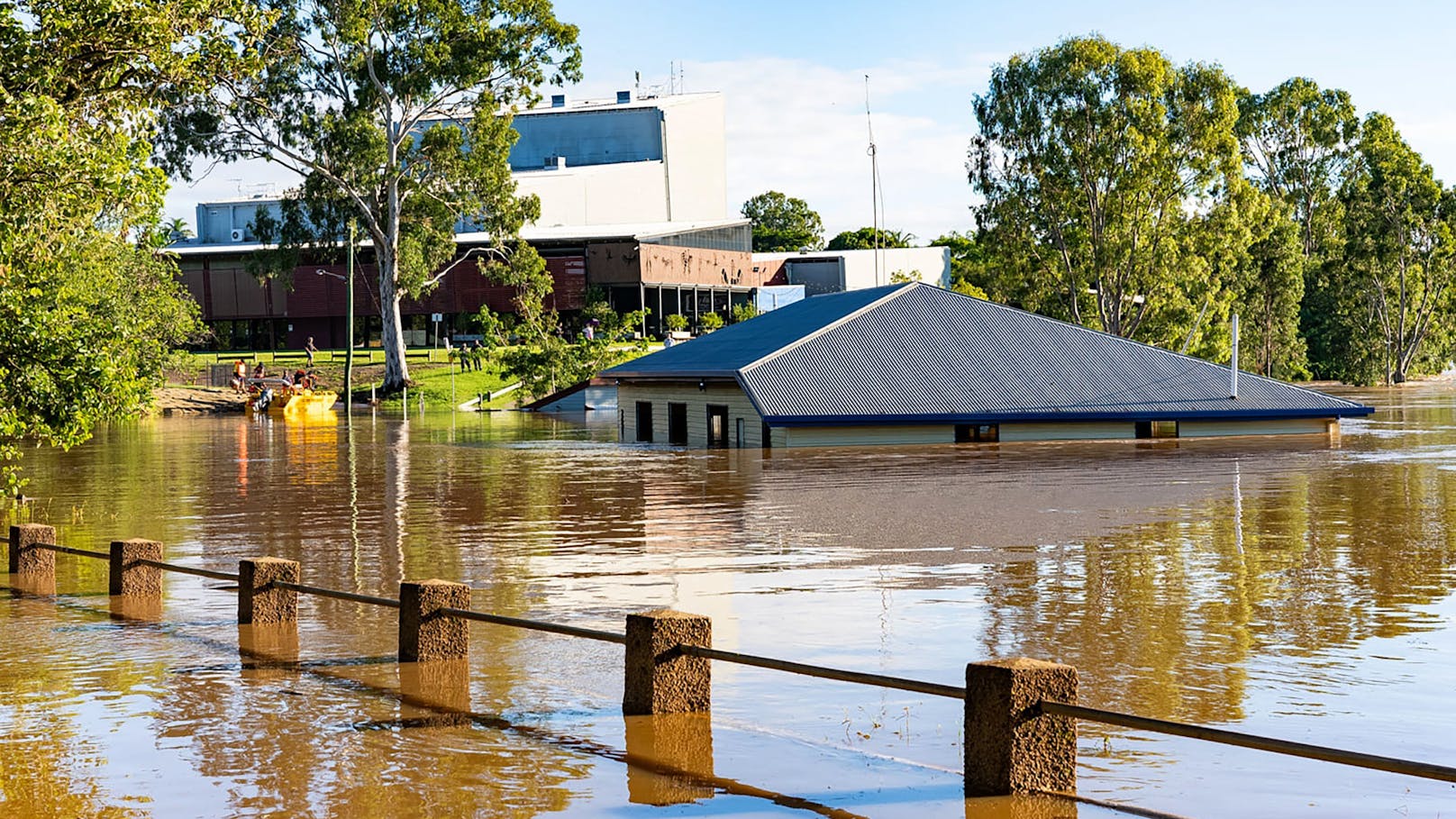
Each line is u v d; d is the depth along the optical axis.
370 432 55.28
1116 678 10.93
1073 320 82.44
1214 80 79.44
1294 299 106.94
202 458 40.28
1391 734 9.24
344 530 21.91
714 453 40.25
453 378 83.06
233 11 21.28
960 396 43.94
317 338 106.44
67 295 22.83
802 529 21.41
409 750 9.02
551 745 9.13
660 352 55.12
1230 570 16.73
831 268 129.62
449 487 29.84
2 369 20.84
